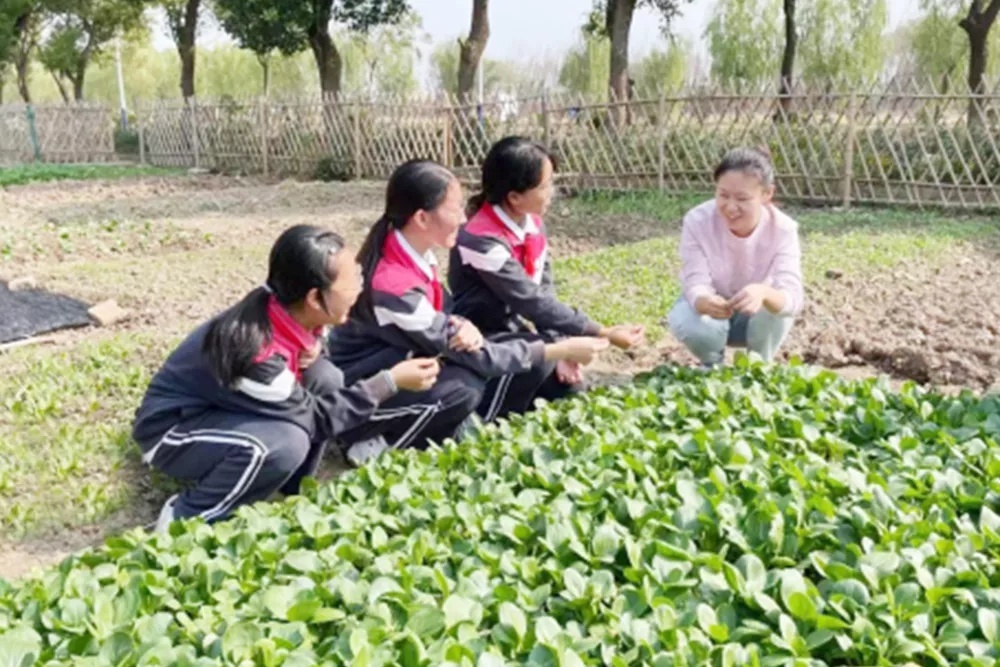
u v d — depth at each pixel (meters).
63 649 2.38
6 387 5.50
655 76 31.97
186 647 2.27
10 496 4.21
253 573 2.72
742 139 14.16
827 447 3.63
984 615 2.36
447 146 17.08
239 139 21.03
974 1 18.14
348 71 40.88
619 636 2.36
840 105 13.29
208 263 9.55
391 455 3.72
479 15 20.70
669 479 3.32
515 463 3.45
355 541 2.93
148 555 2.86
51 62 34.91
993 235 10.59
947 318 6.69
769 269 4.82
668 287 7.64
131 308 7.78
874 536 2.85
